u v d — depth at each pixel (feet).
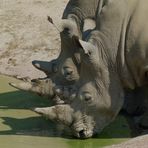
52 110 61.41
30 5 102.32
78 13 67.82
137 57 61.57
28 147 58.70
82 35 65.82
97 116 61.87
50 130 64.03
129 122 67.10
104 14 62.49
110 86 62.03
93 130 61.77
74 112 61.62
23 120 67.41
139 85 63.52
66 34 67.00
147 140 52.85
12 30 96.12
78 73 67.10
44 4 102.12
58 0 103.19
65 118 61.46
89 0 67.15
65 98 63.72
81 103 61.82
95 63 61.62
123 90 62.80
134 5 62.13
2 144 59.62
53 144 59.88
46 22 96.78
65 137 62.08
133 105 69.05
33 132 63.57
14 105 73.20
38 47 91.86
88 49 61.41
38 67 70.95
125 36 61.87
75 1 68.13
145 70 61.82
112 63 62.03
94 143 60.64
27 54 90.74
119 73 62.18
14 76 85.87
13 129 64.49
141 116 67.31
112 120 62.59
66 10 69.46
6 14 100.53
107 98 61.82
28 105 72.90
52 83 68.13
